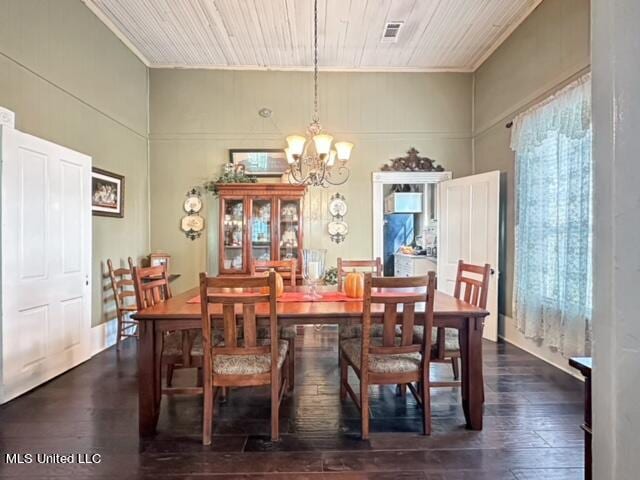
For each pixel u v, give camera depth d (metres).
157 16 4.02
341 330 2.94
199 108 5.22
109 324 4.25
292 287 3.38
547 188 3.50
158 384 2.38
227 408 2.72
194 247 5.25
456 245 4.91
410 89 5.29
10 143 2.75
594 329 0.71
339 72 5.25
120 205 4.49
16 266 2.82
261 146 5.23
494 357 3.76
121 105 4.52
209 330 2.23
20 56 3.00
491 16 3.97
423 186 7.05
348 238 5.31
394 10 3.86
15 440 2.29
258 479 1.93
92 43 3.94
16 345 2.83
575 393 2.91
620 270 0.64
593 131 0.72
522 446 2.22
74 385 3.08
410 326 2.29
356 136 5.27
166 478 1.95
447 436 2.33
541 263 3.61
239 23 4.12
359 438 2.31
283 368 2.86
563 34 3.35
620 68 0.64
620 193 0.64
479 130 5.11
